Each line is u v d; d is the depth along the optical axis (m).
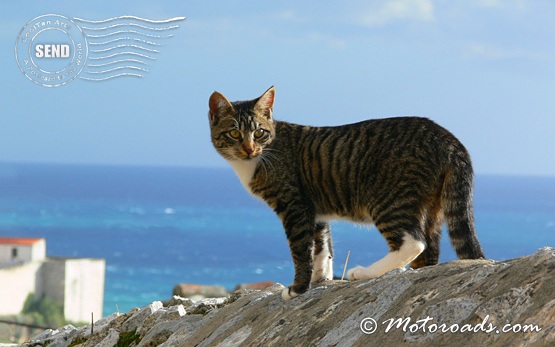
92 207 141.88
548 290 4.15
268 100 7.58
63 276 43.41
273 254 87.44
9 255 44.91
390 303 4.95
